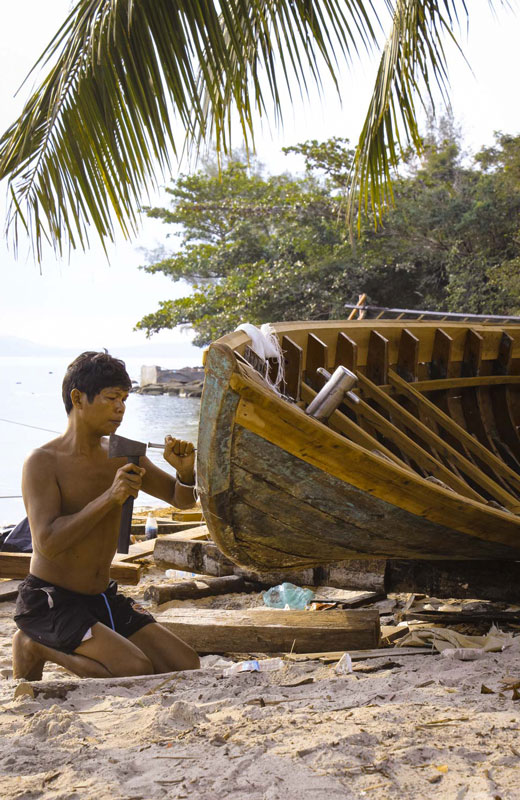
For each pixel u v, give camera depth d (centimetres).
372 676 319
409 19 663
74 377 332
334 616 397
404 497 378
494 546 428
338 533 401
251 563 419
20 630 346
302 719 247
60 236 489
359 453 352
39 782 203
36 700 291
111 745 233
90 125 475
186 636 400
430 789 189
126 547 329
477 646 377
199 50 482
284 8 543
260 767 204
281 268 3041
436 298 2911
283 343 486
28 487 332
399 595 544
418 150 720
